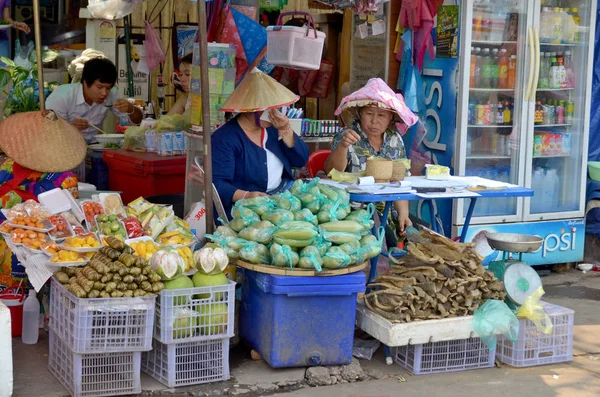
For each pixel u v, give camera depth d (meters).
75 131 4.88
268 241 4.25
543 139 6.51
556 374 4.55
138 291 3.86
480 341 4.60
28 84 6.45
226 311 4.09
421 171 6.45
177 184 6.07
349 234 4.25
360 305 4.59
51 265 4.04
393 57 6.55
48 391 4.02
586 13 6.50
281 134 5.00
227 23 5.16
